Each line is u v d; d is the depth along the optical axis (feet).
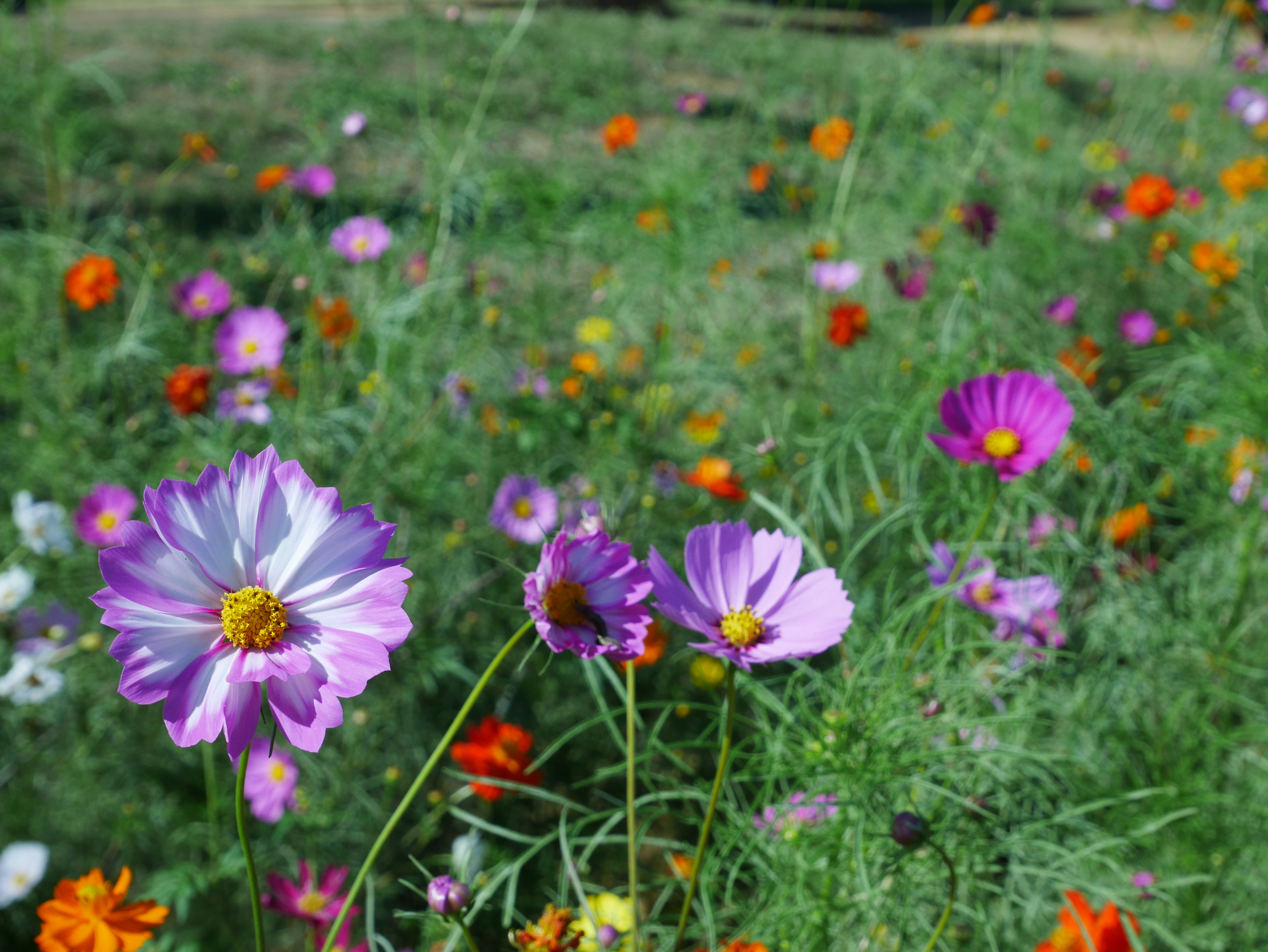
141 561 1.11
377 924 2.62
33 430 3.19
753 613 1.44
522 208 4.09
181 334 3.79
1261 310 3.55
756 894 2.08
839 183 5.24
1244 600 2.63
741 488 2.89
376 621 1.13
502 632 3.21
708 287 4.38
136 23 11.32
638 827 2.07
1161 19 10.14
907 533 2.92
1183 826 2.17
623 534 3.24
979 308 2.44
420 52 3.69
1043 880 1.96
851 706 1.72
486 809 2.86
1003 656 2.12
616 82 8.21
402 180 4.94
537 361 3.76
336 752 2.82
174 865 2.62
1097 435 2.45
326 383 3.51
